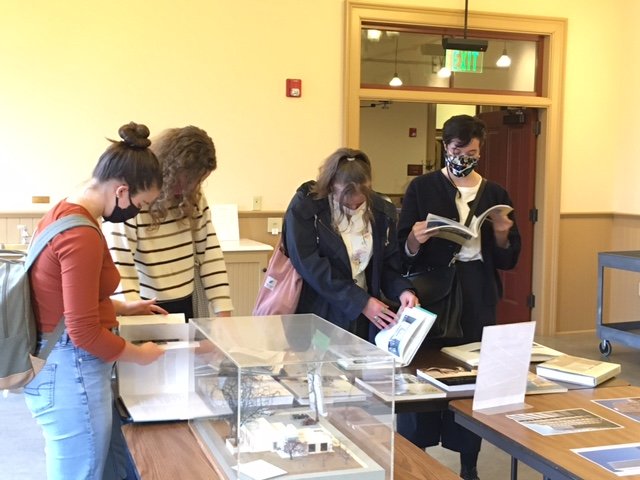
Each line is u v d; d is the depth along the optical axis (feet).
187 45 16.25
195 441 5.55
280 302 8.05
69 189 15.83
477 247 8.93
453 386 6.78
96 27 15.65
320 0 17.04
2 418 12.61
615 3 19.48
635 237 19.49
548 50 19.04
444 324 8.59
